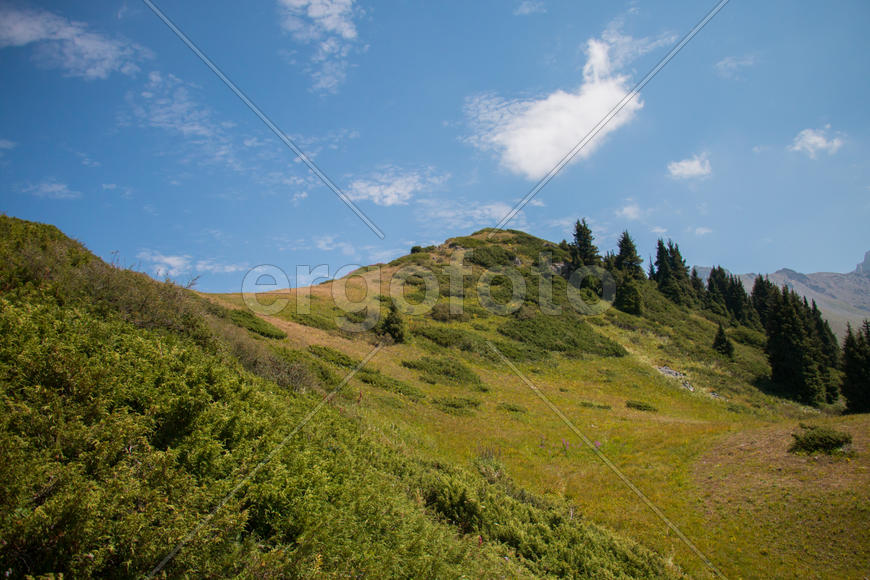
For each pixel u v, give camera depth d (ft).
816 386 152.05
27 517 13.79
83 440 19.06
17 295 32.63
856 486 53.42
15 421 18.66
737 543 50.19
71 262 43.52
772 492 57.11
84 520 14.56
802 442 64.59
